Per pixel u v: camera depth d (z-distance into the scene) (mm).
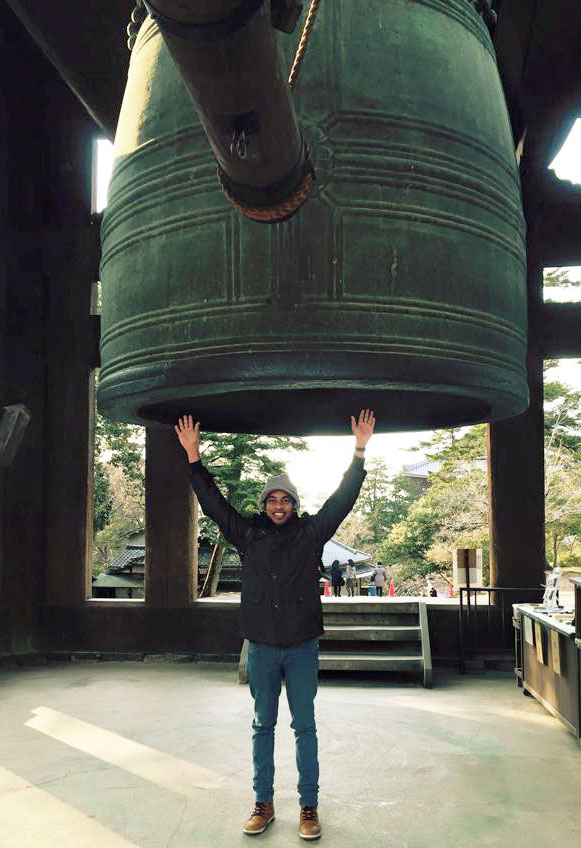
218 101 1962
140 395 2785
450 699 6602
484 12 3223
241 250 2553
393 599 8352
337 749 4965
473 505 27391
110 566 24297
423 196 2633
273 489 3455
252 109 1987
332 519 3475
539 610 6527
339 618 8055
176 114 2783
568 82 7316
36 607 8883
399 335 2545
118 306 2887
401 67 2688
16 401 8906
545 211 8484
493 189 2846
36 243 9172
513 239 2949
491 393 2818
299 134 2250
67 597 8883
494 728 5539
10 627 8648
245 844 3443
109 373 2953
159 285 2701
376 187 2570
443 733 5391
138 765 4633
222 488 16703
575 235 8438
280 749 4902
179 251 2668
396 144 2613
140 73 3039
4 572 8672
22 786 4250
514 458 8414
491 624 8234
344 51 2635
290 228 2521
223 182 2383
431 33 2801
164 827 3646
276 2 2000
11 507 8781
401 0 2781
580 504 24375
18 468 8852
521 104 7434
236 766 4598
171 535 8820
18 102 9180
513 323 2914
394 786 4234
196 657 8617
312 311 2498
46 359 9141
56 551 8945
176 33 1786
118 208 2949
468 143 2779
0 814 3836
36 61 9211
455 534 27797
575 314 8398
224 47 1793
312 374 2510
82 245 9156
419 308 2584
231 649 8641
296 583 3408
